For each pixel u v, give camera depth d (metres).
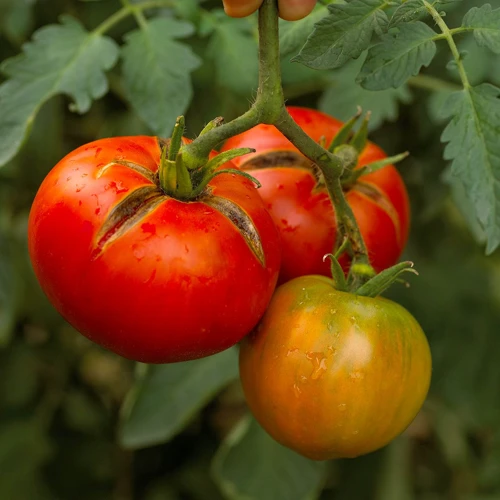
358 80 0.52
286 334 0.52
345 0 0.55
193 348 0.51
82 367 0.84
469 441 0.87
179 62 0.59
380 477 0.83
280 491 0.70
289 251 0.55
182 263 0.50
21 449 0.81
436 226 0.74
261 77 0.51
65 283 0.50
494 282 0.76
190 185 0.50
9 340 0.80
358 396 0.52
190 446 0.86
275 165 0.55
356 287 0.53
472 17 0.52
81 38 0.59
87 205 0.50
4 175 0.69
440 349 0.76
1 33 0.67
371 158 0.57
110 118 0.71
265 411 0.53
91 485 0.85
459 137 0.52
